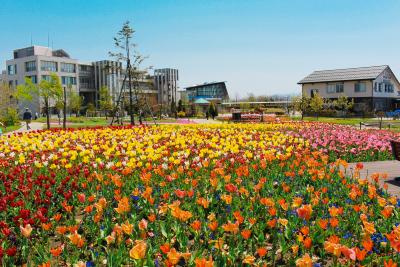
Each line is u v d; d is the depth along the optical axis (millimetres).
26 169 9961
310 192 7414
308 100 56156
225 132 20047
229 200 6348
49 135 18172
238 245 5098
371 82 60469
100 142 15555
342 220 6121
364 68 64188
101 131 19531
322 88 65625
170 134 18547
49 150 13836
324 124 29844
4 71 102625
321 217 6234
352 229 6055
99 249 5301
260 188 7281
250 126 26453
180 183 8484
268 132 21328
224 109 83312
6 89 45375
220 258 4605
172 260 3818
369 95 60750
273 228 5961
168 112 74312
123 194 7629
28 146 15047
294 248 4727
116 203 7359
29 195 7684
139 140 15812
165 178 8758
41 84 59281
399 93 68188
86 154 12672
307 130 22766
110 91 90062
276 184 8961
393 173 11320
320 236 5375
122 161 10812
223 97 107438
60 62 92312
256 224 6062
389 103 65812
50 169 9930
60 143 15789
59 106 59781
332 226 5422
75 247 5180
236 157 11406
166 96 104062
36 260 4859
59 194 7656
